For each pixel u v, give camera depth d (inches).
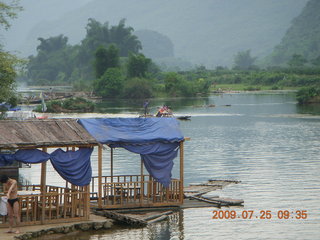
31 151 968.9
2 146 924.0
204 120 3469.5
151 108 4507.9
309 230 1036.5
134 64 7042.3
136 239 958.4
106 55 7204.7
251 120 3449.8
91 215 1064.8
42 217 972.6
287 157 1927.9
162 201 1167.6
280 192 1357.0
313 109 4325.8
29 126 1014.4
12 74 1844.2
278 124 3176.7
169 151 1143.6
